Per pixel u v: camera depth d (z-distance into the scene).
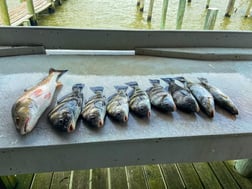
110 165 1.08
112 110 1.10
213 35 1.95
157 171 1.74
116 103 1.15
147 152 1.07
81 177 1.66
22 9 6.16
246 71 1.73
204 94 1.25
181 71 1.67
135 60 1.83
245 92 1.43
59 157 1.00
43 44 1.81
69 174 1.68
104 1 8.34
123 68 1.67
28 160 0.98
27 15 5.66
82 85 1.39
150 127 1.08
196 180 1.69
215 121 1.14
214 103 1.25
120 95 1.24
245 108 1.26
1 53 1.73
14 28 1.71
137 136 1.02
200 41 1.97
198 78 1.57
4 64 1.63
